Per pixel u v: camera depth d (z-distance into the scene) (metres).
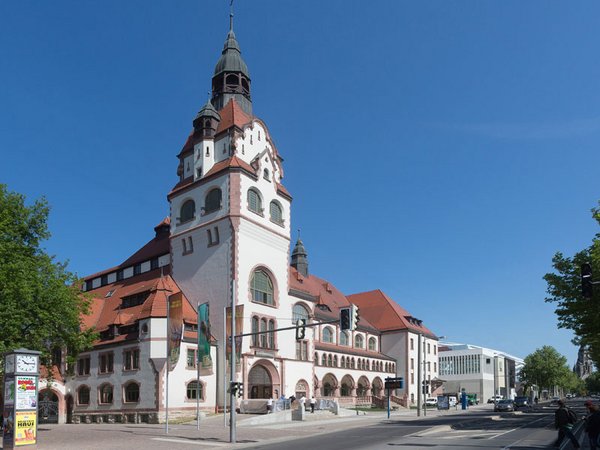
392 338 95.62
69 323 40.56
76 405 56.34
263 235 59.56
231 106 62.62
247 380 54.16
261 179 60.62
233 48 68.56
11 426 26.14
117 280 70.44
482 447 25.67
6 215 38.62
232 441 30.72
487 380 135.38
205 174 60.03
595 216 39.28
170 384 49.47
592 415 21.77
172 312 37.66
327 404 59.75
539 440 29.48
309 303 71.31
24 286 35.34
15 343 35.94
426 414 67.75
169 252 63.06
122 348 53.12
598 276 37.53
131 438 33.91
